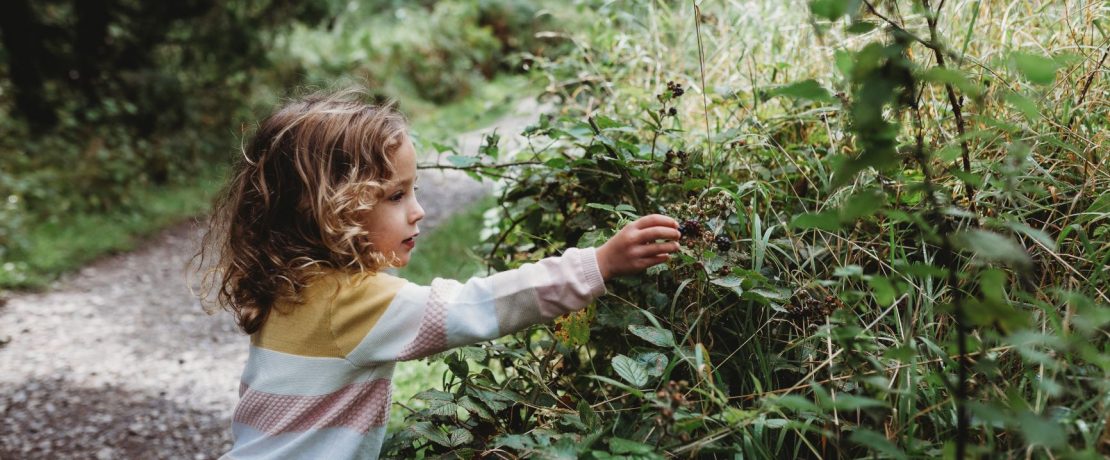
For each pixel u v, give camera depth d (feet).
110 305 18.11
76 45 29.84
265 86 37.88
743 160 7.39
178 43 32.40
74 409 12.67
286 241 5.50
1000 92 6.23
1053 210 5.66
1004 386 4.85
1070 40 6.56
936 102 6.66
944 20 7.40
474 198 26.53
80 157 27.14
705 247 5.68
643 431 5.18
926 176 3.93
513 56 13.35
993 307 3.43
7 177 23.95
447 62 49.16
